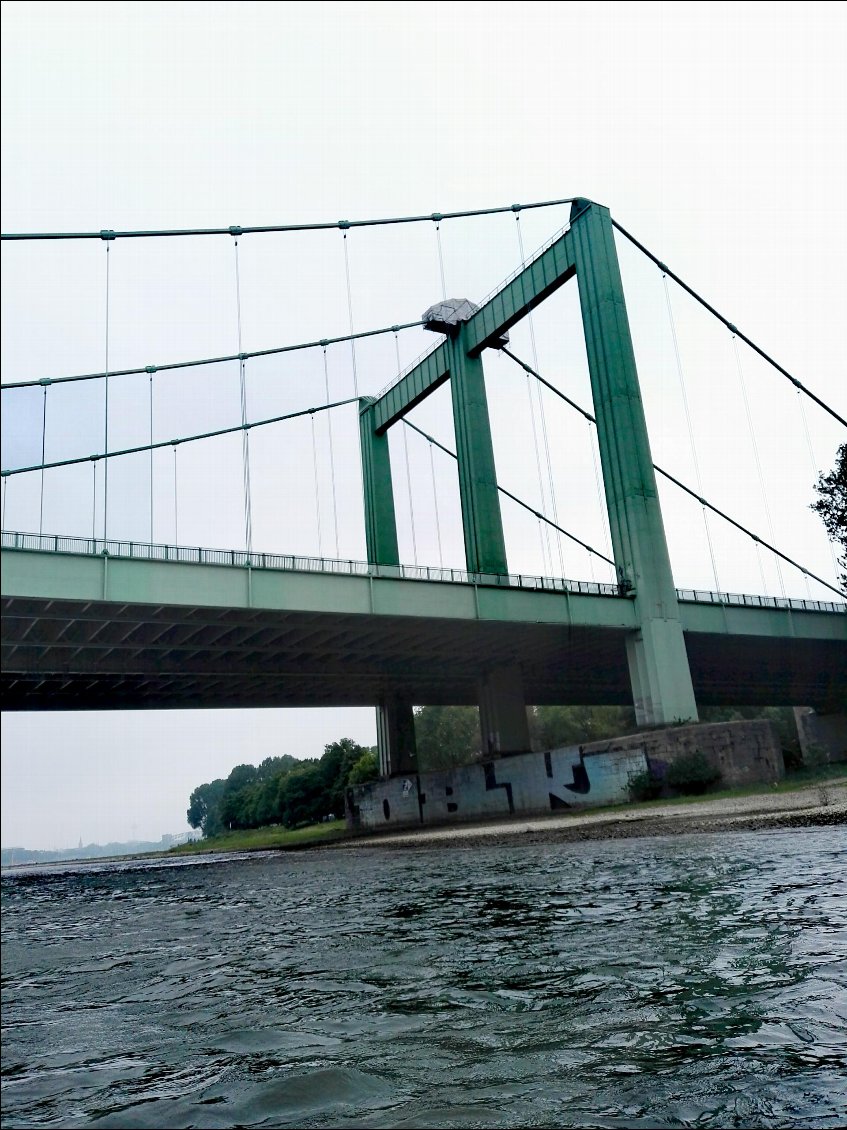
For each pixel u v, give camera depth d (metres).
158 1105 4.82
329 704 69.69
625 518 49.38
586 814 40.84
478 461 59.56
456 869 22.59
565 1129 3.95
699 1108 4.10
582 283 53.00
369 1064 5.33
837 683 76.06
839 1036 5.00
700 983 6.66
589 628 48.09
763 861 14.74
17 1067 6.01
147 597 36.31
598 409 51.59
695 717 47.12
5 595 33.22
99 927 18.06
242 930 14.31
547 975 7.63
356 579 42.12
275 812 128.12
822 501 30.27
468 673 60.81
